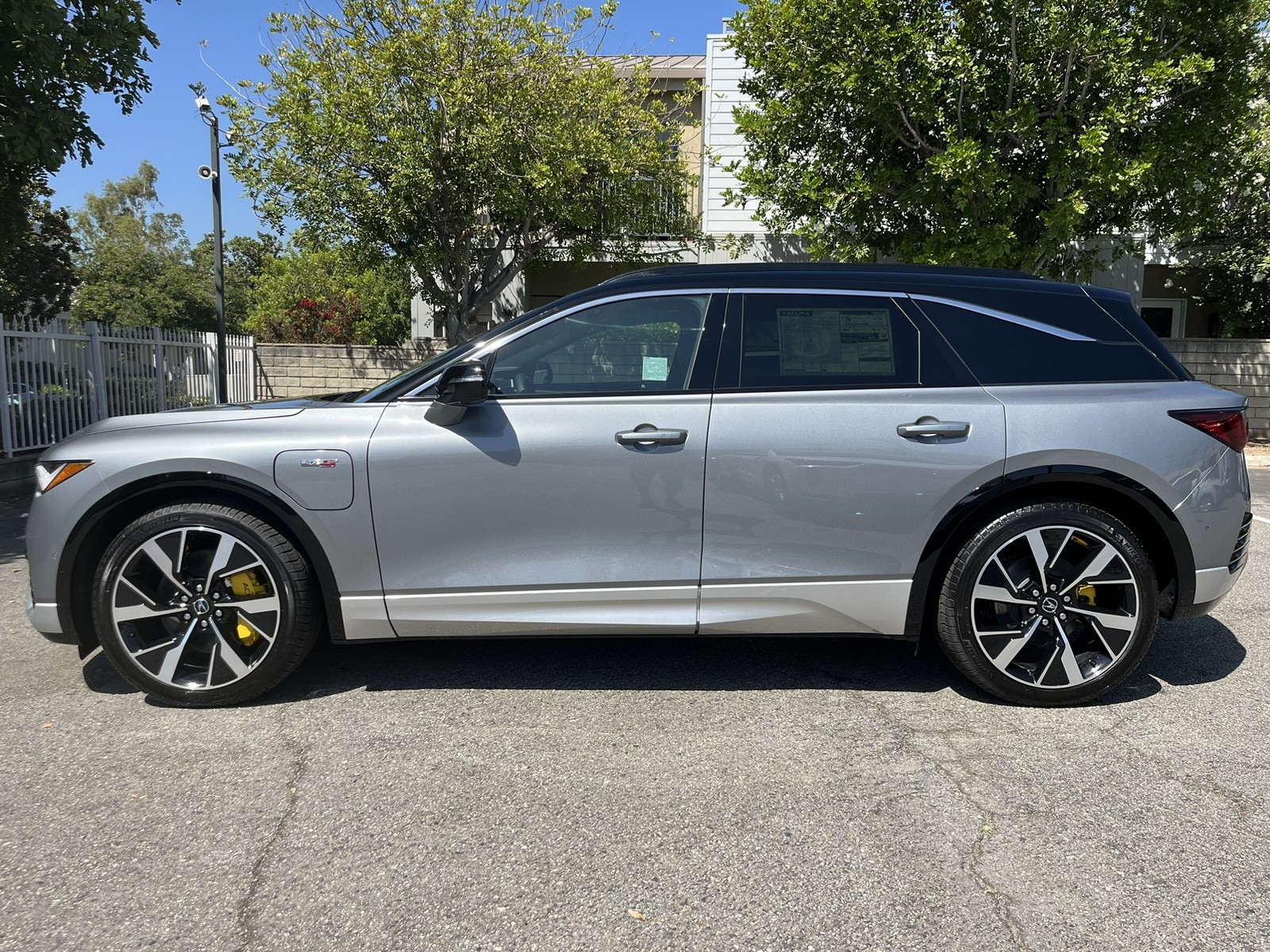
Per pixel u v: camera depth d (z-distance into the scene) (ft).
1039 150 33.27
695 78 50.65
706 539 10.75
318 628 11.08
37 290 56.49
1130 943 6.59
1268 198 43.62
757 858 7.73
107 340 34.04
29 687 11.76
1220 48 31.07
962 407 10.75
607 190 41.65
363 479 10.56
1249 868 7.55
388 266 43.42
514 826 8.27
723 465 10.64
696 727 10.50
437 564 10.75
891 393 10.87
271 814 8.48
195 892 7.24
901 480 10.66
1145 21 30.04
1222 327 50.72
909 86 31.09
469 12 36.76
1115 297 11.63
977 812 8.50
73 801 8.71
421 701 11.25
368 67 36.37
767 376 10.96
